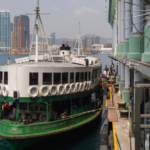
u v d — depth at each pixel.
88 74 23.09
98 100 27.61
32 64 20.33
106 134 14.92
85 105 23.31
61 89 19.52
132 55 18.83
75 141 20.58
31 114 20.09
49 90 18.75
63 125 19.53
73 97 20.84
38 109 20.42
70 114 21.36
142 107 15.89
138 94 8.95
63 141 20.44
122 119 19.91
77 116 21.08
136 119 8.91
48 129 18.55
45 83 18.77
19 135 17.59
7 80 18.72
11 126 17.84
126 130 17.16
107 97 29.91
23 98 18.17
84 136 21.83
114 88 36.69
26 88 18.14
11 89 18.38
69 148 19.16
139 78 19.73
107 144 14.66
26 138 17.42
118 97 30.12
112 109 23.25
